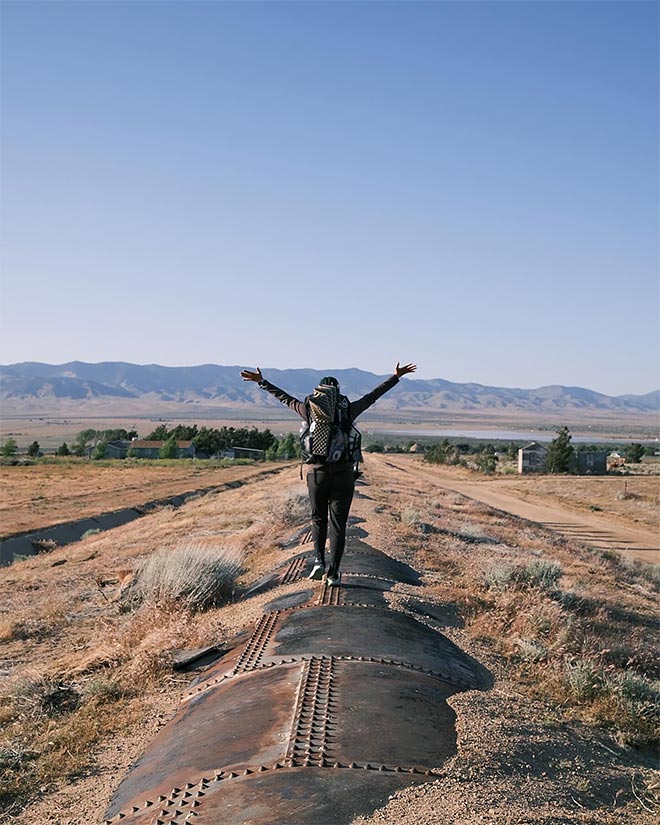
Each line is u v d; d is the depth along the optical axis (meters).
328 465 7.17
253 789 4.23
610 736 6.36
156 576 12.66
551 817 4.29
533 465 89.25
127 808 4.68
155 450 123.69
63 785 5.72
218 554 12.66
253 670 6.48
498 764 4.86
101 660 8.98
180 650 8.41
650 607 15.84
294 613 8.06
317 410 7.04
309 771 4.37
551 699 6.96
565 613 10.93
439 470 92.69
